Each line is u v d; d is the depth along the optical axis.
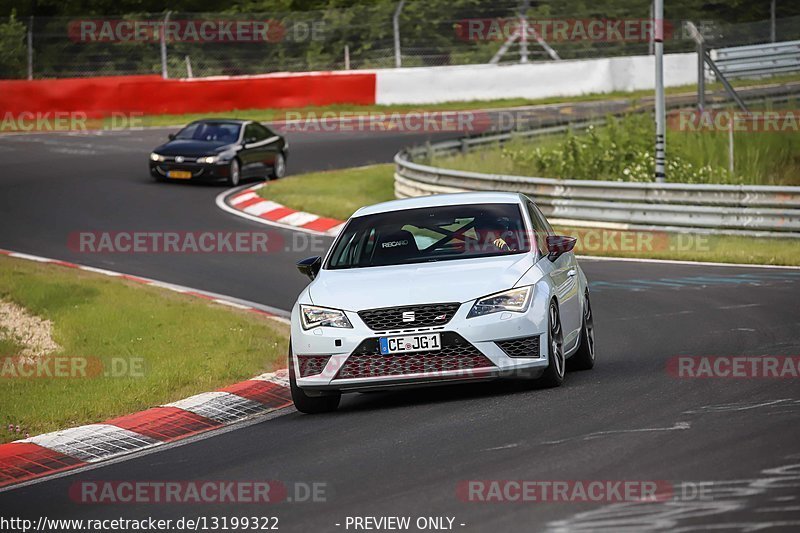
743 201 69.81
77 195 88.62
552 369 32.12
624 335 43.00
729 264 61.53
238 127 98.50
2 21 140.50
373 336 31.00
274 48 151.25
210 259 66.62
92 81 130.88
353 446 27.19
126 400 35.03
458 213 35.66
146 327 46.59
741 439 24.70
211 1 175.38
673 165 89.25
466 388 34.44
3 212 81.94
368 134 125.31
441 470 23.86
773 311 45.69
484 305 31.11
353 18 151.38
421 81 143.12
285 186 93.94
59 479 27.25
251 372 38.72
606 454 24.08
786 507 19.59
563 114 131.62
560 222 76.69
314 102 138.62
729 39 157.75
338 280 33.12
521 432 26.81
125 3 170.75
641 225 73.25
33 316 50.44
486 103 145.25
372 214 36.41
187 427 32.44
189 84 133.88
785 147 97.75
